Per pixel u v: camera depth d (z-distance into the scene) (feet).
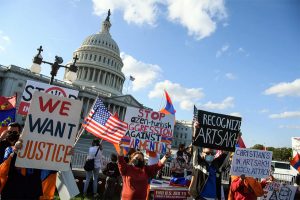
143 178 20.67
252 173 29.27
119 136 32.48
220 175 26.48
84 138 238.89
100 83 399.85
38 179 18.67
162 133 37.27
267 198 36.78
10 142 20.56
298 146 48.65
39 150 18.11
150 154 40.81
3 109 32.01
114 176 35.29
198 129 26.86
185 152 39.22
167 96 40.22
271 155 30.04
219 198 25.93
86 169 37.37
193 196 25.59
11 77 282.15
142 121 36.78
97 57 408.26
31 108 18.25
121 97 374.43
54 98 18.76
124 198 20.26
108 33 449.89
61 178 20.98
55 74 52.49
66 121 18.95
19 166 17.43
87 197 37.58
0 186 17.15
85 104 344.69
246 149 29.55
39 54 51.70
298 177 38.34
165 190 30.81
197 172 25.73
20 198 17.79
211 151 27.25
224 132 27.50
